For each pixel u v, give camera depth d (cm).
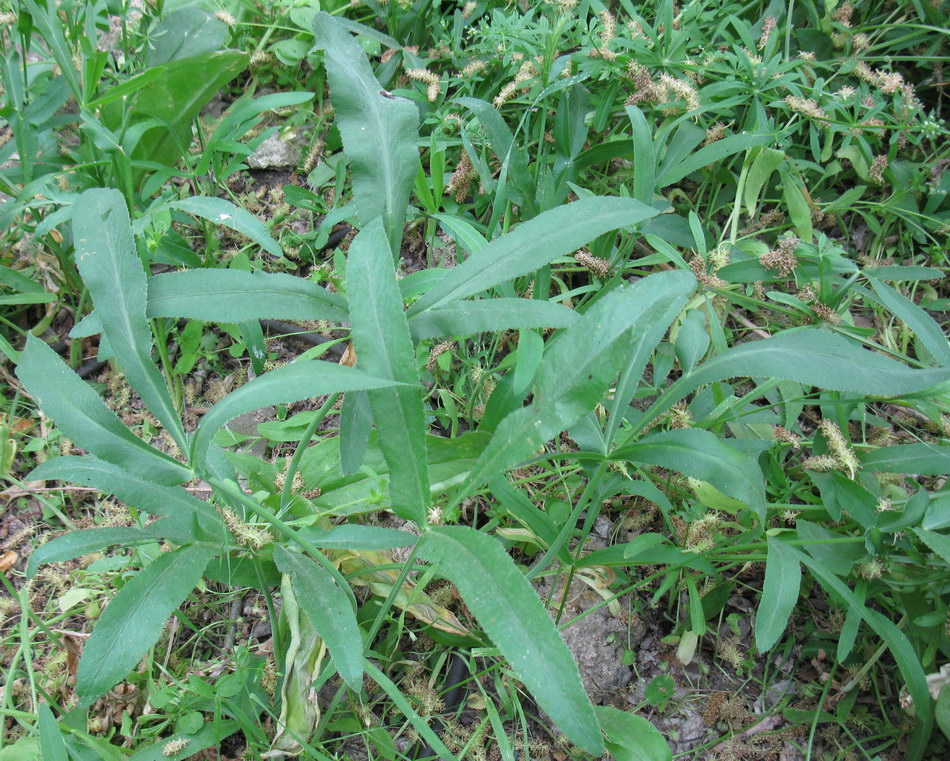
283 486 55
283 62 82
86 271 45
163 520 45
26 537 64
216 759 53
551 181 68
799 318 67
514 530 59
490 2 81
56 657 58
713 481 47
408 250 77
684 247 74
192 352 71
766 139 68
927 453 53
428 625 56
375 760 53
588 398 39
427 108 77
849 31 76
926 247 75
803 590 60
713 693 57
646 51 71
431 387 68
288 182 83
